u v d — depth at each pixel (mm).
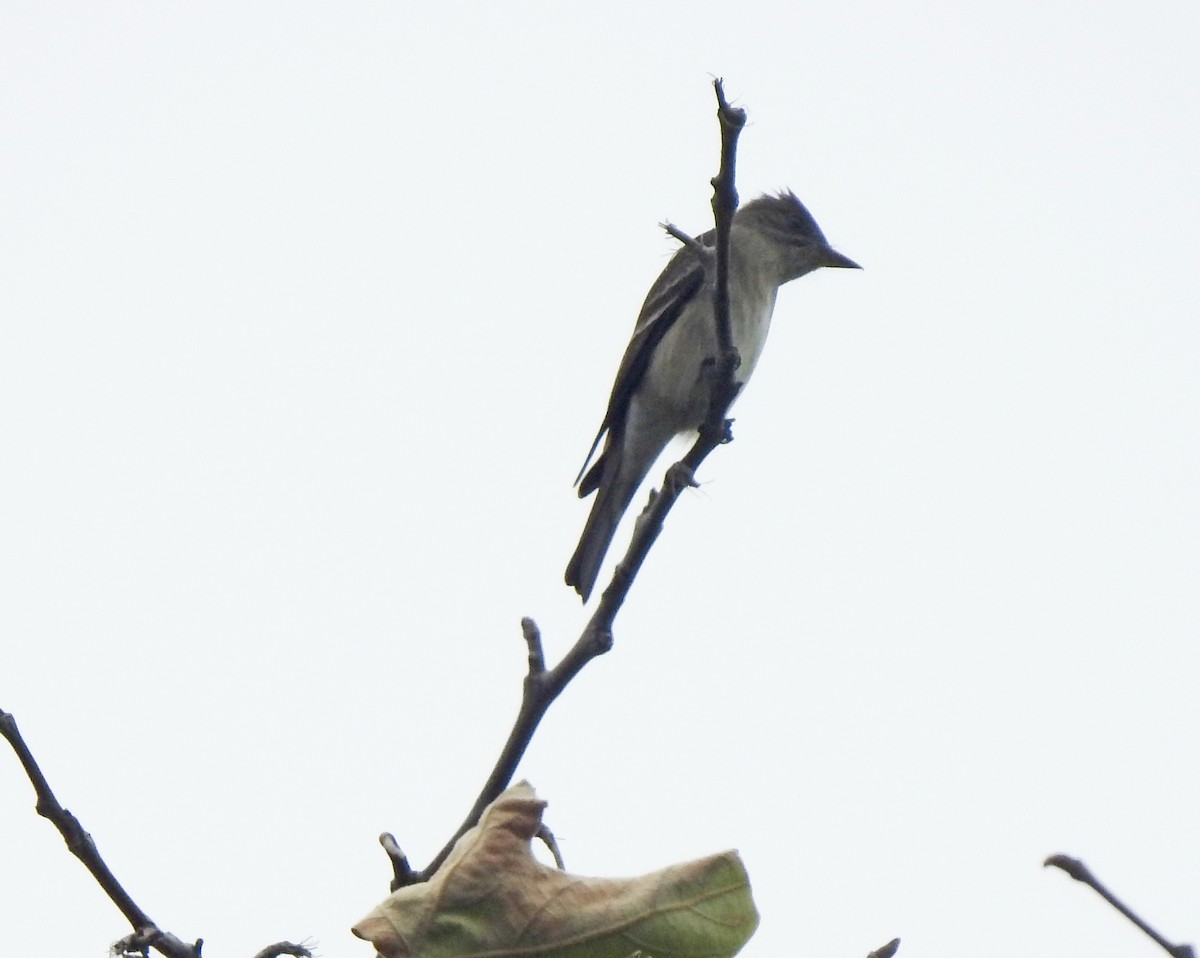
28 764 5262
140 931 5035
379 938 4270
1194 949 3701
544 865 4379
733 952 4297
